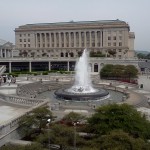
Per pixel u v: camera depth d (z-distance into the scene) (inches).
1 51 6427.2
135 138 916.6
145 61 6289.4
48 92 2481.5
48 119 1120.8
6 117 1266.0
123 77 3681.1
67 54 7204.7
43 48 7396.7
